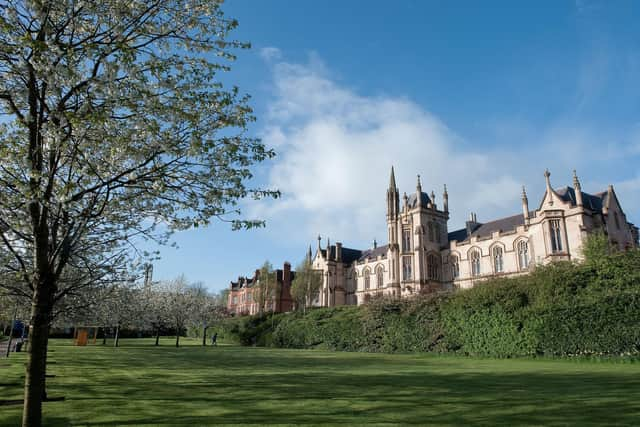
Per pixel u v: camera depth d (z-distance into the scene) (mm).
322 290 97250
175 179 10016
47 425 10078
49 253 10430
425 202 79625
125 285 21500
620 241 57062
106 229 11609
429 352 37406
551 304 29438
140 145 9609
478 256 69938
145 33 9672
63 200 8539
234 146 9719
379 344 42438
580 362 26328
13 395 14211
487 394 14305
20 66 8555
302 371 22984
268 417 10852
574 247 54688
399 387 16344
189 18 10305
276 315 66438
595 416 10547
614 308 26281
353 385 17031
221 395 14523
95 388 16047
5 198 9148
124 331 82812
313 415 11094
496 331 32219
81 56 9078
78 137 8977
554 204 58031
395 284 79562
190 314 56594
